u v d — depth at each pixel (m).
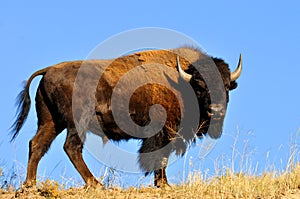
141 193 24.64
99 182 26.59
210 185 24.50
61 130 29.20
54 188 23.61
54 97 28.84
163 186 26.11
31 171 27.55
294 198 23.95
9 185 25.75
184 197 23.39
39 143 28.27
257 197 23.72
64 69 29.23
